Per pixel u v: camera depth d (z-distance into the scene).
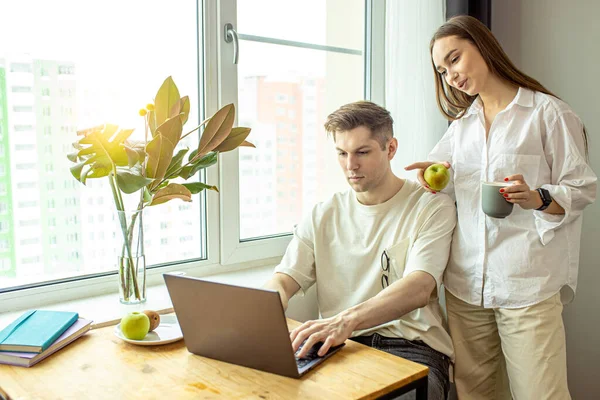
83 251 1.79
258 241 2.13
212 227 2.01
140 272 1.53
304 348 1.31
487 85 1.74
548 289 1.66
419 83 2.14
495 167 1.71
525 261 1.67
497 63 1.71
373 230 1.77
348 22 2.32
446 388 1.62
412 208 1.76
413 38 2.13
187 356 1.30
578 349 2.36
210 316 1.23
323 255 1.83
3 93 1.60
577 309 2.35
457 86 1.74
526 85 1.71
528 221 1.68
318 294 1.83
